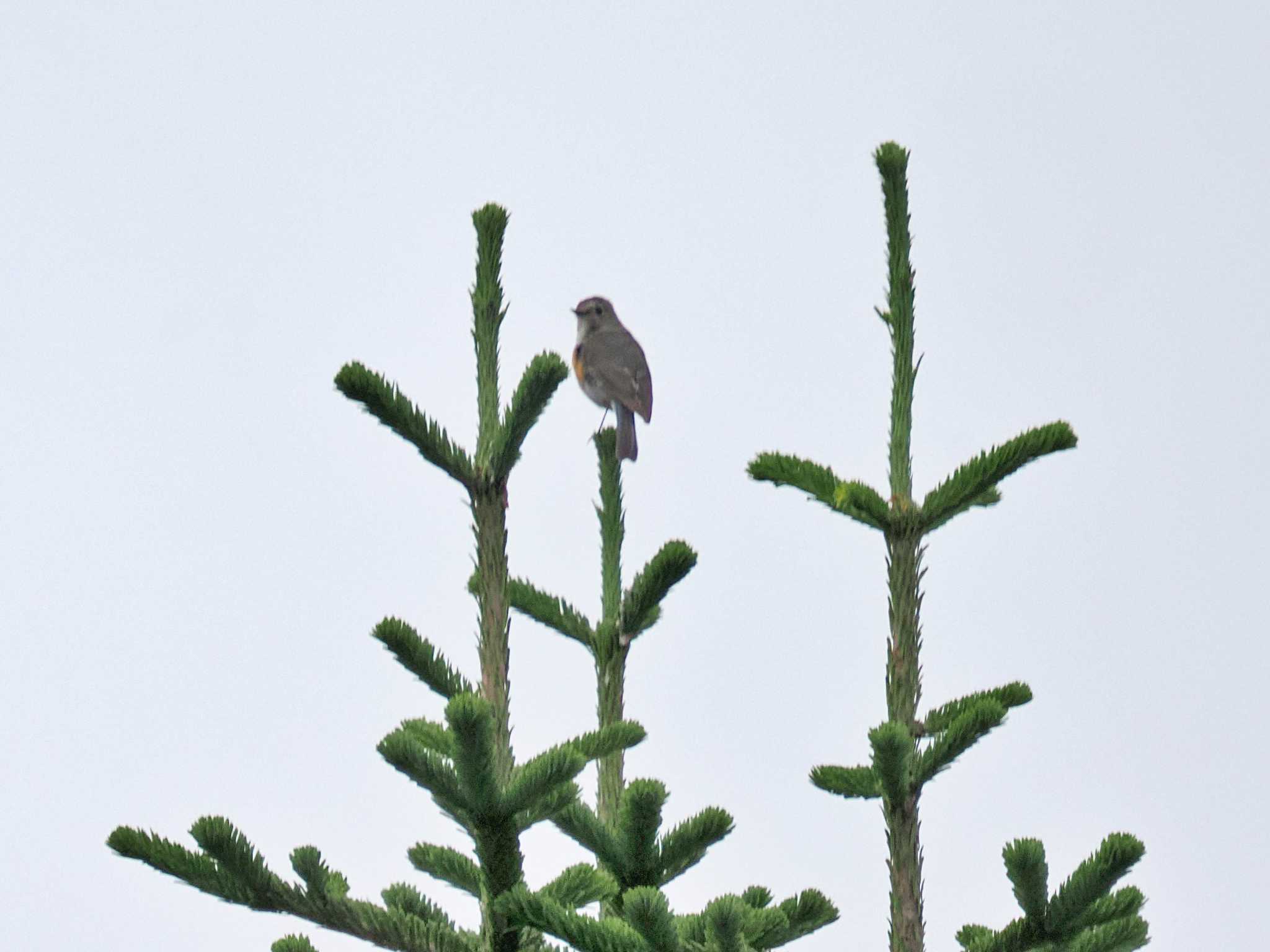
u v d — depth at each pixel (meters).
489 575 12.05
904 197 12.82
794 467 12.30
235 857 10.36
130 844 10.40
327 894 10.66
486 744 9.83
